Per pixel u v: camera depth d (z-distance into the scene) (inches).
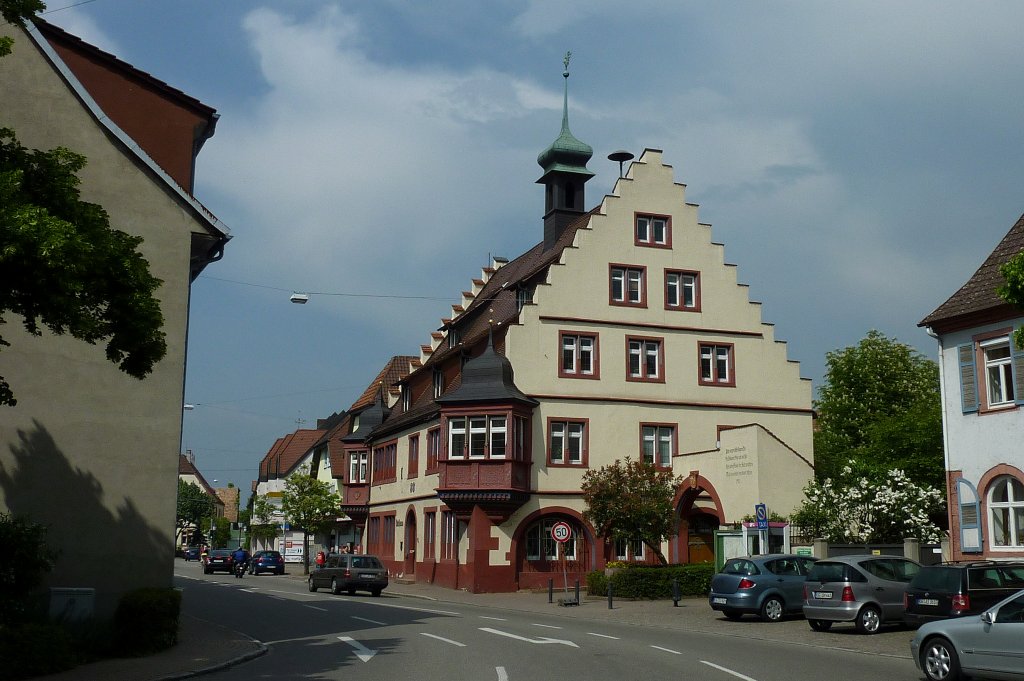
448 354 1807.3
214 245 855.1
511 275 2078.0
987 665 547.2
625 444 1633.9
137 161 812.6
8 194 488.1
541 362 1614.2
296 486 2452.0
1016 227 1102.4
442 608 1184.8
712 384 1700.3
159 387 789.2
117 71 927.0
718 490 1451.8
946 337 1094.4
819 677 572.4
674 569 1370.6
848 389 2301.9
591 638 794.2
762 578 1000.2
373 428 2225.6
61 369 764.0
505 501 1526.8
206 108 948.0
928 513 1279.5
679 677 556.7
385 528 2052.2
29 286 493.4
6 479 738.2
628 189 1705.2
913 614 746.2
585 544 1594.5
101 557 754.2
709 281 1729.8
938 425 1732.3
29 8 546.9
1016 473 999.6
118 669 601.6
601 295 1663.4
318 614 1043.9
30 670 572.7
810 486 1322.6
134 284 548.7
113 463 767.7
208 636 794.8
